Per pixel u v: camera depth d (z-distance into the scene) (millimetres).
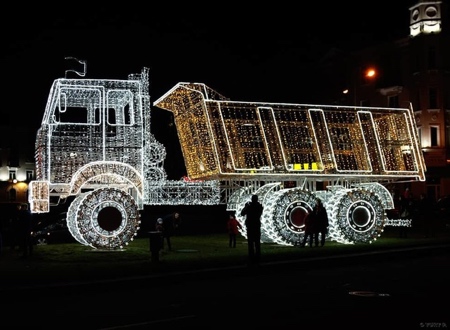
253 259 16141
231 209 22562
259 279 14258
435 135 44344
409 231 29344
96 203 19297
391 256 18391
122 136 20219
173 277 14148
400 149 22359
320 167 21109
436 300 10539
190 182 21125
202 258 17531
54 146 19562
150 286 13625
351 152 21859
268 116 20812
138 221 19672
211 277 14672
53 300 11938
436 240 22812
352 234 21609
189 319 9273
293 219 21203
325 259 16906
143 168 20531
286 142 21047
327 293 11656
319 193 23172
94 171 19594
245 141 20641
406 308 9812
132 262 16953
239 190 22562
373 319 8930
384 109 22188
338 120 21766
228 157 20047
